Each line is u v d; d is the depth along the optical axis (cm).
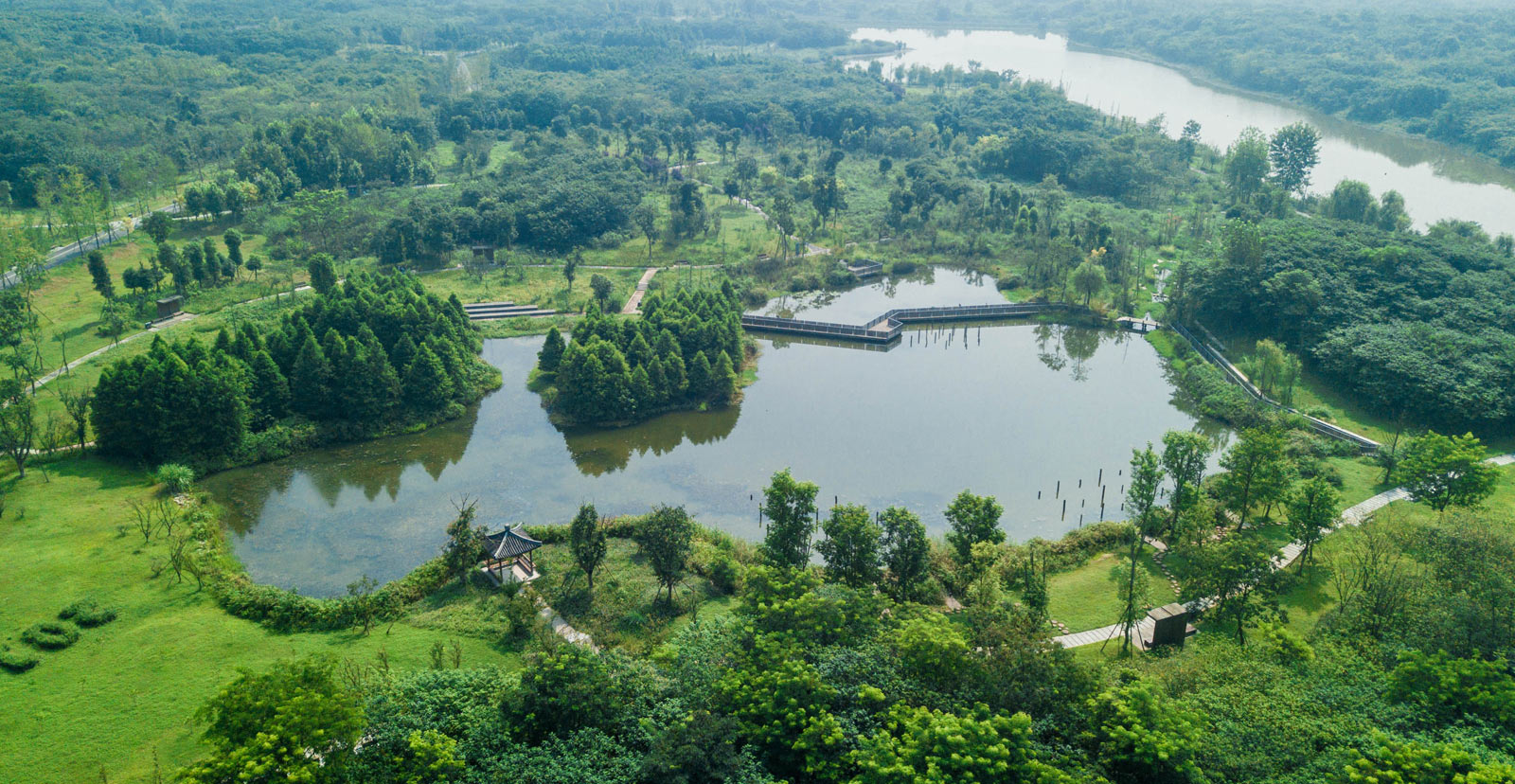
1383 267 14738
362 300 13025
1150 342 15900
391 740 5734
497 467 11288
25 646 7362
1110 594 8944
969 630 6800
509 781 5525
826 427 12625
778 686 5988
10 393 10856
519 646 7744
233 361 11288
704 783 5509
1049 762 5594
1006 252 19862
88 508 9475
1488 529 7875
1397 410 12200
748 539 9862
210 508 10000
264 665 7344
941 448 12088
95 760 6241
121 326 13675
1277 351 12812
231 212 19725
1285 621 8131
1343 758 5578
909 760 5425
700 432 12444
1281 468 9675
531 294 16688
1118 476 11431
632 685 6419
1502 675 6119
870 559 8362
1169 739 5597
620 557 9238
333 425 11731
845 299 17888
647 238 19888
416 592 8469
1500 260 14988
